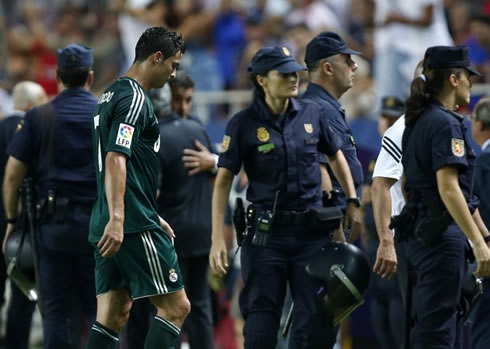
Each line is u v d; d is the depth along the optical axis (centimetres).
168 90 2838
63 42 5278
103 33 5234
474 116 2670
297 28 4584
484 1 4650
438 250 2283
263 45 4609
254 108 2439
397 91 3953
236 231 2455
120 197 2080
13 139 2639
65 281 2622
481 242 2225
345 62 2592
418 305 2316
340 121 2577
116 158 2086
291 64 2372
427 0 3941
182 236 2808
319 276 2334
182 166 2819
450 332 2294
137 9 4409
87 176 2612
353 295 2325
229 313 3394
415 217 2312
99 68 5047
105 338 2217
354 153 2597
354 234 2528
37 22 5144
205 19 4638
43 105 2642
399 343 2862
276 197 2394
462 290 2334
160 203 2816
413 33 3950
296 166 2405
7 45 5338
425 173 2298
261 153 2406
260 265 2394
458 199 2231
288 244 2394
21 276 2681
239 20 4753
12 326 2922
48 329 2611
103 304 2222
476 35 4269
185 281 2828
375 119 3466
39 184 2636
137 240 2139
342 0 4794
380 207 2375
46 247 2616
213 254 2452
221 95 4156
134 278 2153
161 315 2188
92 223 2169
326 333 2367
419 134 2298
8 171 2645
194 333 2822
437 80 2314
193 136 2858
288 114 2433
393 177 2381
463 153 2255
